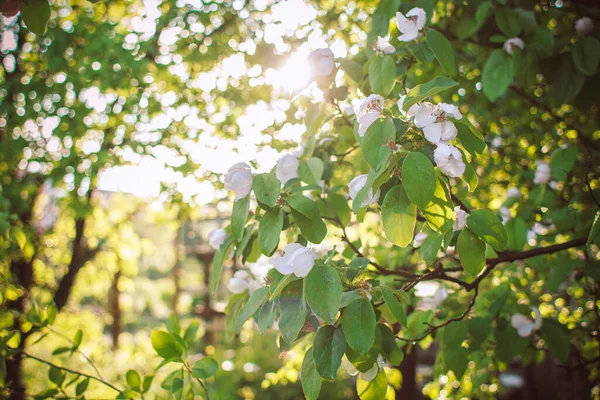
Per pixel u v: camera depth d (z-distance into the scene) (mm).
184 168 3053
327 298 864
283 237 1393
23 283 3516
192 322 1380
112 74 2895
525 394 2998
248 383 4117
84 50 2928
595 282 1562
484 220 986
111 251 4867
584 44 1439
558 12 1682
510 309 1389
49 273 4219
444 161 872
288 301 910
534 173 1771
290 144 2490
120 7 3502
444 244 1003
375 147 882
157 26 3156
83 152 3123
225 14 3297
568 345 1309
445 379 1797
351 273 927
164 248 9055
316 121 1251
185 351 1282
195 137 3297
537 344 1546
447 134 886
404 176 844
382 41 1202
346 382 3893
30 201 3363
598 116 2123
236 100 3324
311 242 1015
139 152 3176
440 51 1176
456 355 1343
